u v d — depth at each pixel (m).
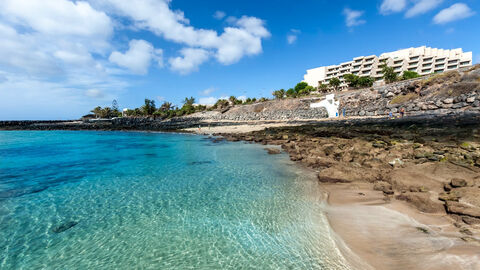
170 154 18.95
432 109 34.09
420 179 8.31
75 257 5.25
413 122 26.44
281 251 5.15
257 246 5.40
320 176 9.98
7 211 7.76
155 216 7.21
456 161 9.55
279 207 7.50
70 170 13.73
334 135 22.06
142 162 15.84
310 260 4.78
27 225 6.76
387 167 10.48
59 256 5.30
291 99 67.25
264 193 8.86
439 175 8.46
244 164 14.12
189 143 26.47
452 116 27.94
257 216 6.92
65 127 63.69
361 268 4.43
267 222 6.52
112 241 5.87
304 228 6.09
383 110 41.16
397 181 8.41
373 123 29.98
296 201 7.94
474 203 6.02
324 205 7.48
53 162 16.27
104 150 22.08
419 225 5.71
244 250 5.27
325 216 6.69
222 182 10.55
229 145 23.33
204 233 6.10
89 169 13.96
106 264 4.98
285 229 6.09
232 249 5.33
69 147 24.62
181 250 5.39
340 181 9.49
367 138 18.12
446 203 6.22
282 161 14.48
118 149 22.69
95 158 17.72
